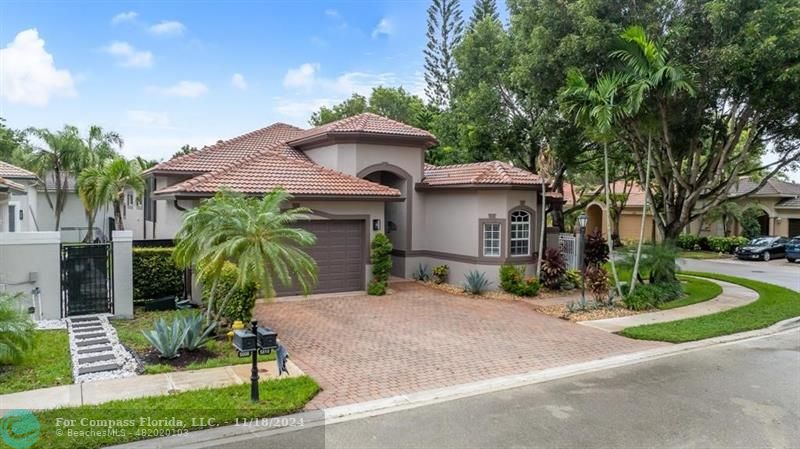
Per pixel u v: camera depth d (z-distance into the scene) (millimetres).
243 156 20688
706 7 13953
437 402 7695
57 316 12180
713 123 16609
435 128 31609
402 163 19594
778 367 9680
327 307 14656
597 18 15281
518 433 6598
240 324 11000
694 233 39031
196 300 13914
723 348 11148
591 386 8492
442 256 19219
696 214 18125
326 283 16625
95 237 31859
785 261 31203
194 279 13758
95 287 12586
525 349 10703
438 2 44531
